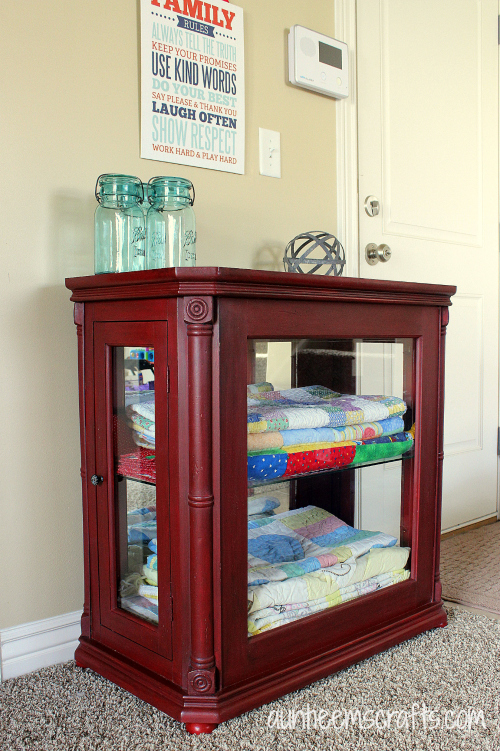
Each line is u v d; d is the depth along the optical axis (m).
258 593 1.08
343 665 1.17
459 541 2.08
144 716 1.05
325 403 1.20
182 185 1.24
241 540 1.04
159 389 1.03
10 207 1.20
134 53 1.35
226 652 1.01
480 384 2.25
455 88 2.10
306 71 1.64
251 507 1.08
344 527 1.30
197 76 1.45
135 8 1.35
